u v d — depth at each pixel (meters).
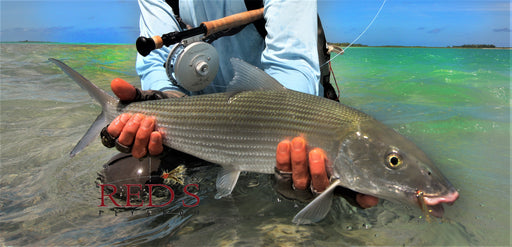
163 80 0.81
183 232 0.54
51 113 1.12
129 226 0.56
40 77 1.81
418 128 0.91
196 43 0.71
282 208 0.60
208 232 0.54
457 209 0.56
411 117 1.00
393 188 0.50
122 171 0.65
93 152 0.82
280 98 0.57
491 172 0.67
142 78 0.89
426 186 0.49
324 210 0.51
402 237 0.52
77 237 0.53
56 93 1.42
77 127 0.99
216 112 0.59
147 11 0.90
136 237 0.53
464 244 0.49
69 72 0.66
